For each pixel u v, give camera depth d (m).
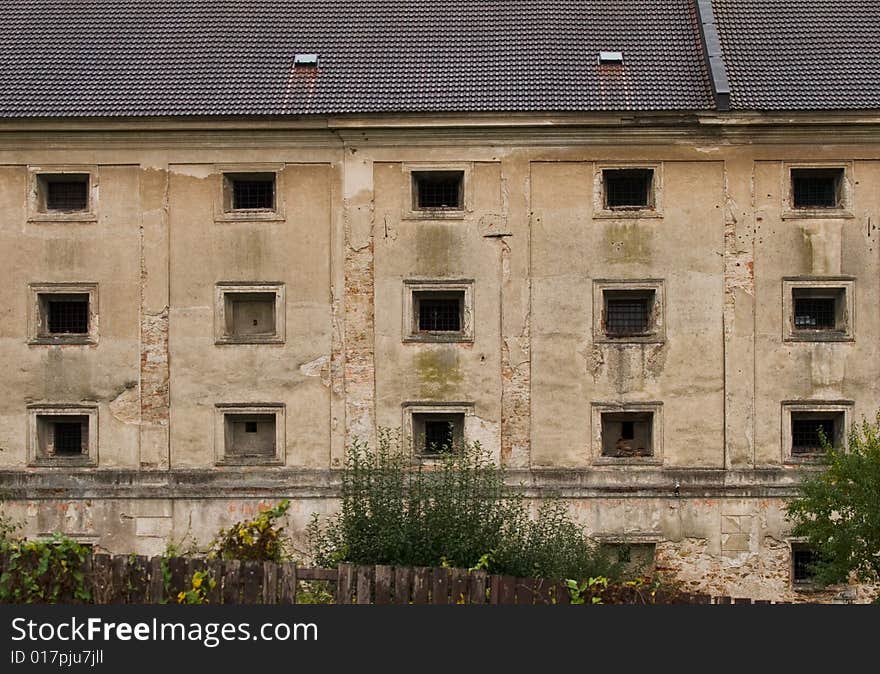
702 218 27.91
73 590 16.02
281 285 28.16
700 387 27.69
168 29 30.44
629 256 27.92
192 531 27.81
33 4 31.23
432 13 30.77
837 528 21.95
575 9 30.70
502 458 27.72
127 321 28.23
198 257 28.25
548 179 28.08
